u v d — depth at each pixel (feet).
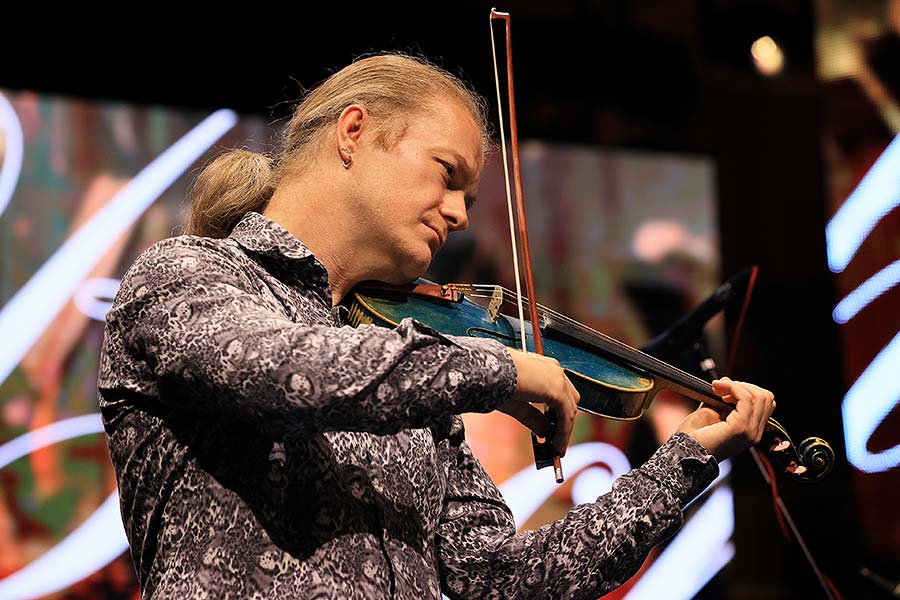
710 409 15.66
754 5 45.50
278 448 11.65
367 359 10.44
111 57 36.65
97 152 34.32
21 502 31.42
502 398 11.25
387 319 14.66
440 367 10.77
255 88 38.65
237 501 11.43
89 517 32.12
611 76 43.86
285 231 13.11
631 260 40.83
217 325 10.77
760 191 45.83
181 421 11.76
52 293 32.91
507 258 38.81
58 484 31.94
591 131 43.32
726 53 45.62
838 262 45.85
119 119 34.81
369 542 11.75
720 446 14.78
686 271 41.57
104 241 33.83
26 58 35.50
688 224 42.04
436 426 14.71
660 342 19.66
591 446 37.91
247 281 12.10
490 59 41.91
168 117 35.55
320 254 13.73
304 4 39.55
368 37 40.32
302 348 10.41
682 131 44.80
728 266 45.03
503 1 42.34
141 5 37.24
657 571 39.01
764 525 42.68
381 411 10.47
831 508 43.73
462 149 13.93
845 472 44.32
